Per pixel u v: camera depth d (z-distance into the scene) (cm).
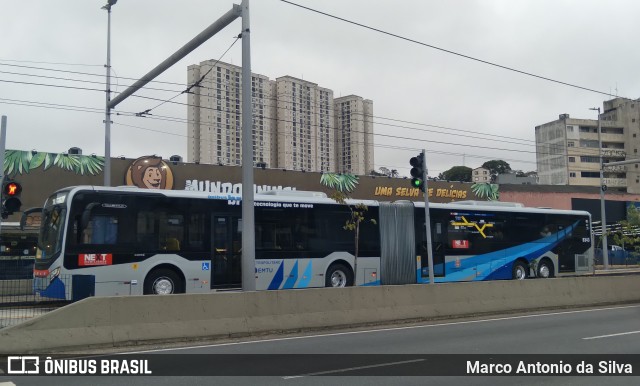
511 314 1739
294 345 1159
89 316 1128
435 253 2291
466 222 2398
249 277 1395
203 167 2909
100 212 1653
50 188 2536
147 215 1727
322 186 3309
